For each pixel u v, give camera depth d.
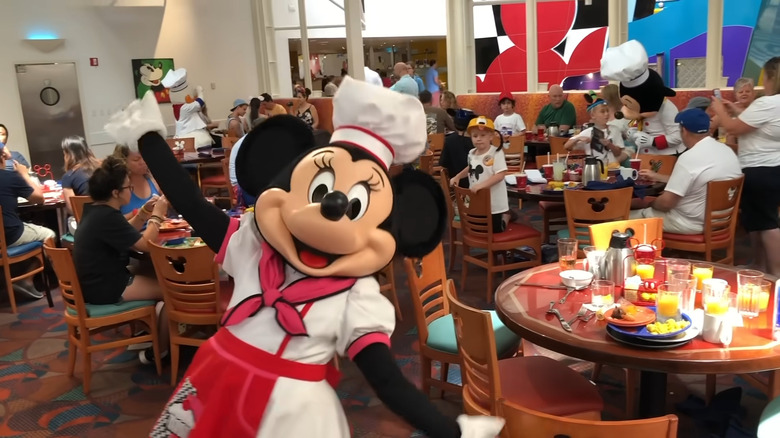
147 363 3.78
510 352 2.85
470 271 5.19
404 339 3.94
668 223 4.21
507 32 12.78
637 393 3.04
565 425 1.53
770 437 2.04
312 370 1.40
